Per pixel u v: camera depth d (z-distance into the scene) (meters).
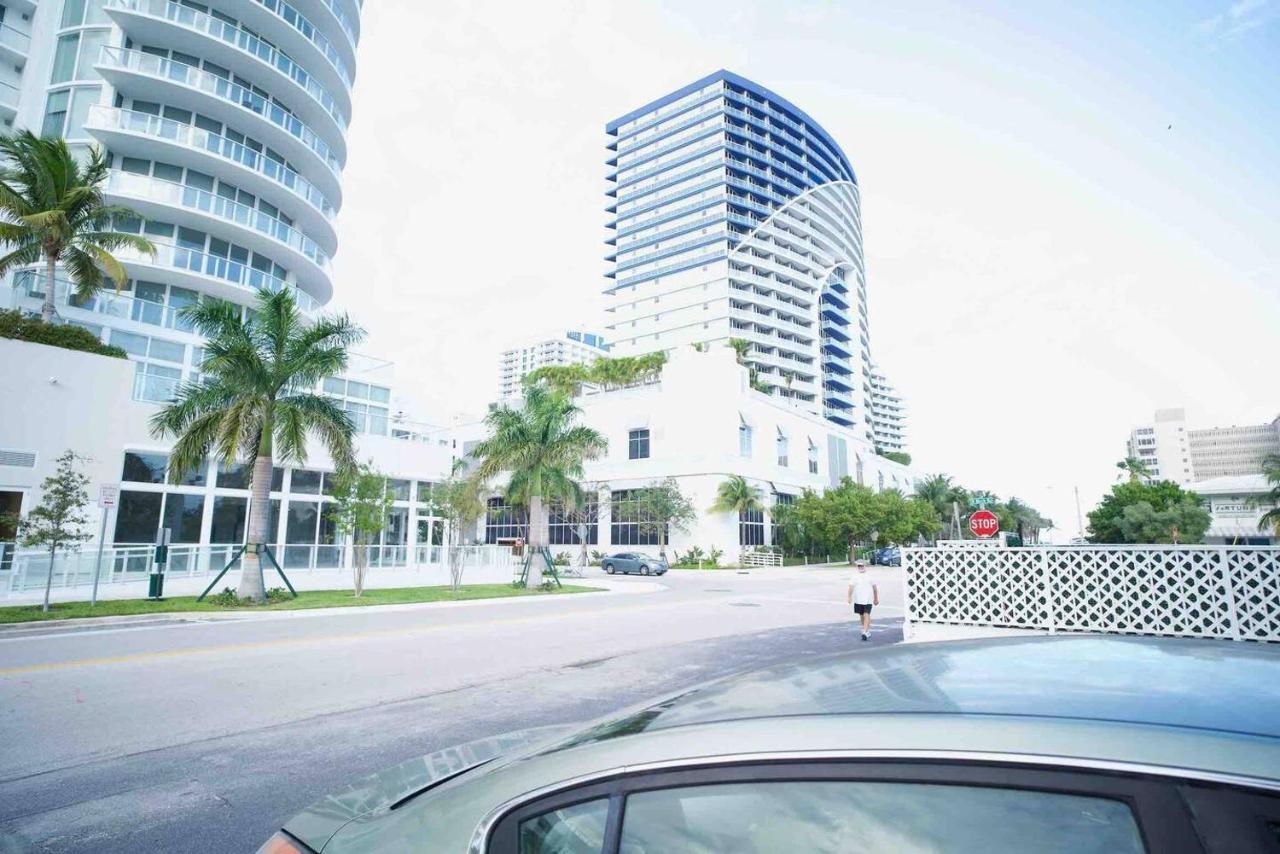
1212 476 130.62
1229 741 1.07
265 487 18.70
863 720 1.37
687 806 1.39
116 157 32.09
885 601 21.70
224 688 8.54
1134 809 1.04
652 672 9.60
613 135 144.38
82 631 13.70
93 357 22.45
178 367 29.34
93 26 32.62
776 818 1.30
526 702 7.79
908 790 1.23
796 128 135.88
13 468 20.16
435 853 1.58
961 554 10.65
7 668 9.77
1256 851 0.93
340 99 43.28
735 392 52.69
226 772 5.45
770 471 56.97
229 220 33.28
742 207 121.25
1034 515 107.19
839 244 133.38
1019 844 1.10
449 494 29.25
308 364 18.80
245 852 4.07
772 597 23.50
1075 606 9.60
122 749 6.06
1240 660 1.52
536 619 16.47
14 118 32.59
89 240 24.92
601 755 1.55
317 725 6.82
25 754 5.93
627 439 56.34
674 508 48.44
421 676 9.34
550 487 28.09
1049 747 1.15
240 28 36.25
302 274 39.66
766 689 1.72
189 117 33.97
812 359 115.69
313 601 18.92
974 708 1.33
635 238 133.12
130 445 23.47
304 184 38.03
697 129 129.75
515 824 1.54
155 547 19.61
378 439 32.34
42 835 4.31
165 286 32.28
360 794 2.17
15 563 17.09
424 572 27.89
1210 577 8.62
